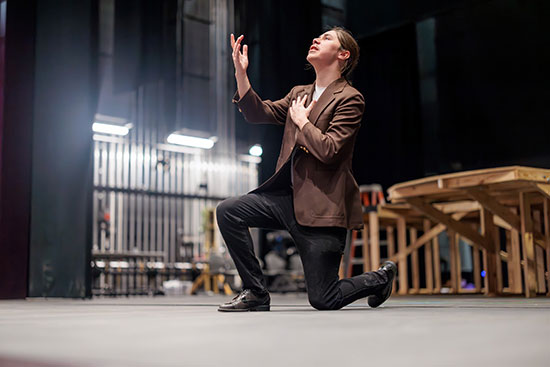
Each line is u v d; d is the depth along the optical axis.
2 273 5.07
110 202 9.80
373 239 5.00
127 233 9.93
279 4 6.89
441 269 6.16
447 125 6.21
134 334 1.11
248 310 2.16
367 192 5.93
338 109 2.18
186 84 8.95
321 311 2.07
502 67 5.92
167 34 6.53
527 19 5.79
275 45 6.85
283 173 2.20
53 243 5.01
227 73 10.39
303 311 2.10
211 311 2.24
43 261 5.06
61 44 5.21
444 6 6.21
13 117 5.28
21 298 5.15
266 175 6.92
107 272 7.57
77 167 4.91
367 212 5.06
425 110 6.34
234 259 2.19
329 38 2.32
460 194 4.31
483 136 6.00
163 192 9.10
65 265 4.90
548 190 3.63
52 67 5.25
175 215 10.41
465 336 0.99
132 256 7.41
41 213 5.13
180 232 10.04
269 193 2.22
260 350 0.82
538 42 5.73
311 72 6.81
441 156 6.22
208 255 8.70
